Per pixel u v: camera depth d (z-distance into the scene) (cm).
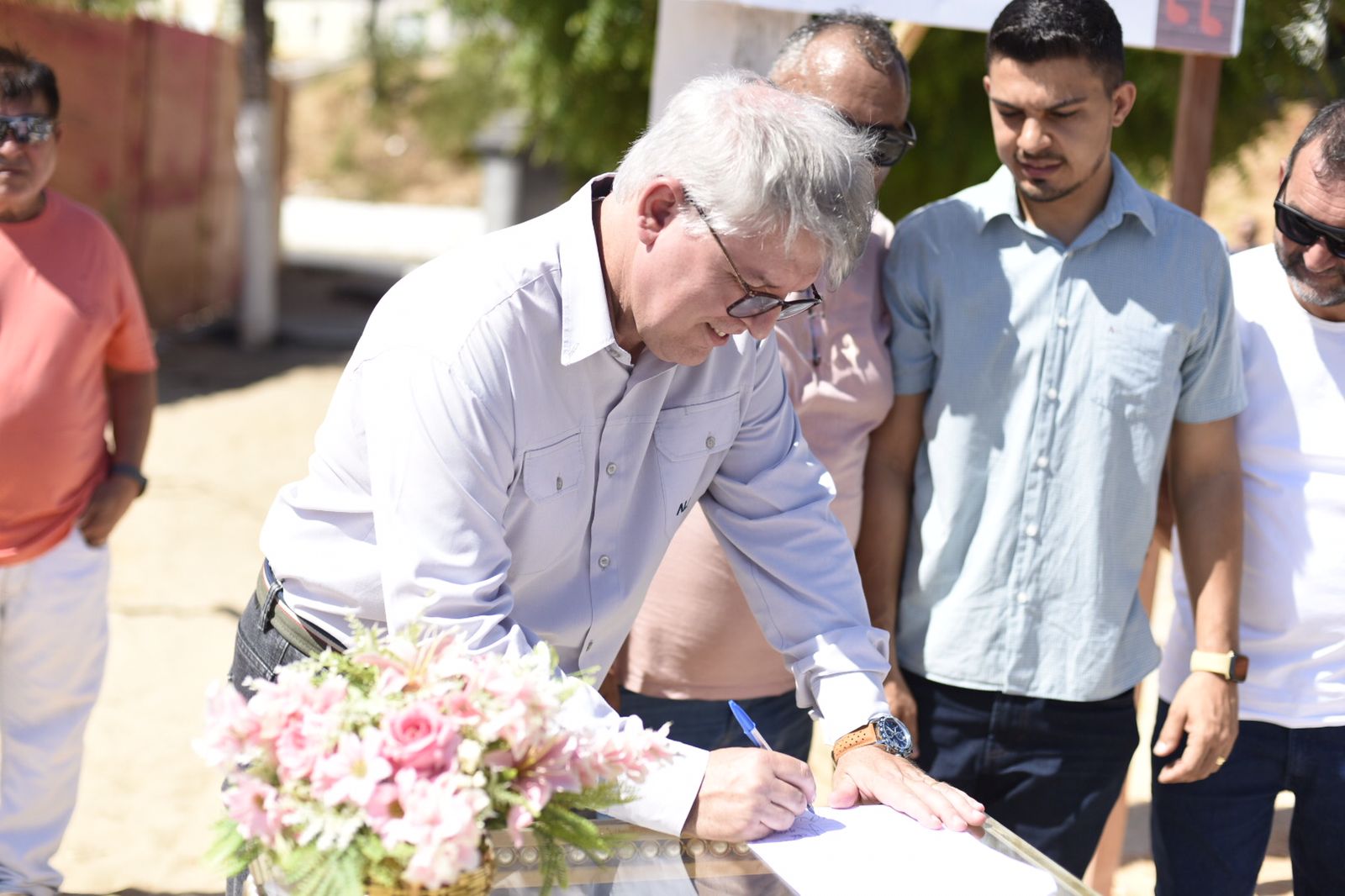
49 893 355
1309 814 277
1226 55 313
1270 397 275
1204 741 262
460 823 143
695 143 178
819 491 230
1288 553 273
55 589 338
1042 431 269
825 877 176
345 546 205
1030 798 280
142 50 1223
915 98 727
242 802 151
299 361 1203
